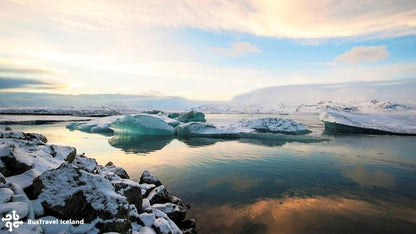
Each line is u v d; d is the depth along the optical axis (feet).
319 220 23.73
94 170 25.31
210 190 32.12
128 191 19.35
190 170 42.01
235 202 28.09
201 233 20.99
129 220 15.20
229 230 21.58
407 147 68.49
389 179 37.93
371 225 22.85
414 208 26.86
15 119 170.19
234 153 58.65
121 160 49.62
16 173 17.44
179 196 29.89
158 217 19.10
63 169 15.90
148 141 79.71
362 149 65.00
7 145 19.20
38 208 13.78
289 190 32.45
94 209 14.21
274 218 24.06
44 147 24.67
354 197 30.07
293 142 78.69
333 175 39.88
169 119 123.95
